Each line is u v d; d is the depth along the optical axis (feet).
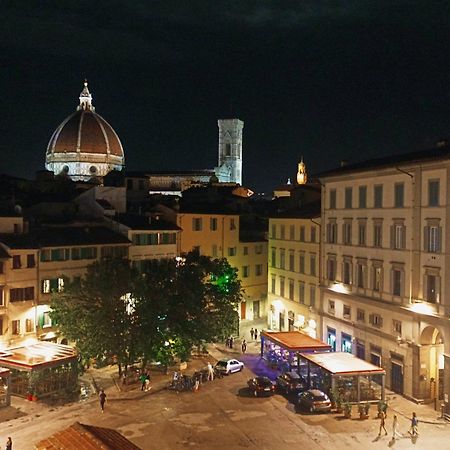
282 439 142.72
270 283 279.49
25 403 167.22
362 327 198.18
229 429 149.18
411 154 196.65
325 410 160.86
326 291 223.10
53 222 245.24
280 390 182.60
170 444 139.23
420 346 168.66
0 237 199.31
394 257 182.19
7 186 334.03
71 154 547.90
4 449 133.49
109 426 150.41
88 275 189.57
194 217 273.33
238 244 294.46
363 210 199.82
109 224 246.88
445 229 159.94
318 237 233.76
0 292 191.62
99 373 198.80
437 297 163.12
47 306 206.08
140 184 386.52
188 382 183.32
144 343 177.47
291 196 283.18
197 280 196.95
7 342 192.65
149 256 250.57
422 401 168.35
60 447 93.50
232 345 243.60
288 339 201.46
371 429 149.38
